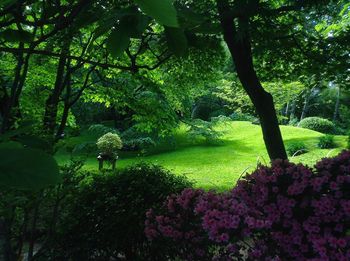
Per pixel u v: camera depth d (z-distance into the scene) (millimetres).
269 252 3287
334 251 3055
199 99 26422
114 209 4492
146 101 6984
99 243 4504
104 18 684
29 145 555
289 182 3471
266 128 5879
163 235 3613
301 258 3258
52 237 3957
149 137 18094
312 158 13547
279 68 6984
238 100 20453
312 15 5742
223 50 6383
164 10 373
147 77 6309
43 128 3201
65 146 3459
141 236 4391
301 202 3383
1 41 961
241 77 5805
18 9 788
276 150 5844
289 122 26562
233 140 19859
